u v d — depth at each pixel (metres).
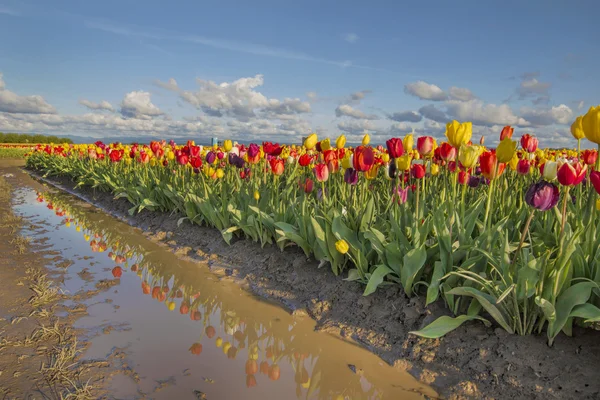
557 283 2.47
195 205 6.22
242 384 2.50
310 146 5.08
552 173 2.59
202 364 2.70
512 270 2.61
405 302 3.26
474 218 3.46
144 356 2.74
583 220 3.00
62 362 2.54
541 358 2.46
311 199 5.23
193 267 4.91
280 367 2.79
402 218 3.79
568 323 2.54
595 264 2.66
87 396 2.22
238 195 5.69
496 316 2.65
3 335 2.90
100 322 3.23
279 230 4.46
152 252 5.55
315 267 4.22
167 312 3.55
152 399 2.24
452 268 3.03
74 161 14.56
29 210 8.71
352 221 3.92
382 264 3.44
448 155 3.55
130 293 3.95
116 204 9.01
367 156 3.62
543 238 3.42
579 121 3.24
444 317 2.85
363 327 3.23
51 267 4.58
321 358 2.93
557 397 2.22
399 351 2.90
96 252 5.41
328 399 2.43
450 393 2.46
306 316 3.58
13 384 2.30
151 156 9.27
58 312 3.36
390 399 2.46
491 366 2.53
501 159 2.81
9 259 4.79
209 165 7.00
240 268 4.68
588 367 2.32
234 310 3.73
